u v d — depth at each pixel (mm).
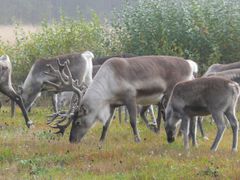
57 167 19156
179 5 41688
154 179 17438
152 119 30000
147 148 22172
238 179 17281
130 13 42156
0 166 19422
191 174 17797
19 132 25797
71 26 43250
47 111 35281
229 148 22516
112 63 23734
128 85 23656
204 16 41250
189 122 22422
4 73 27625
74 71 30156
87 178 17734
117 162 19594
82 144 22609
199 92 21625
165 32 41000
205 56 41500
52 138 24016
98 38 43188
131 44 41938
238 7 41438
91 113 23516
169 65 24594
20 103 27938
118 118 33125
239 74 26188
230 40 41062
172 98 22266
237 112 33844
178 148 22234
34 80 30406
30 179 17703
